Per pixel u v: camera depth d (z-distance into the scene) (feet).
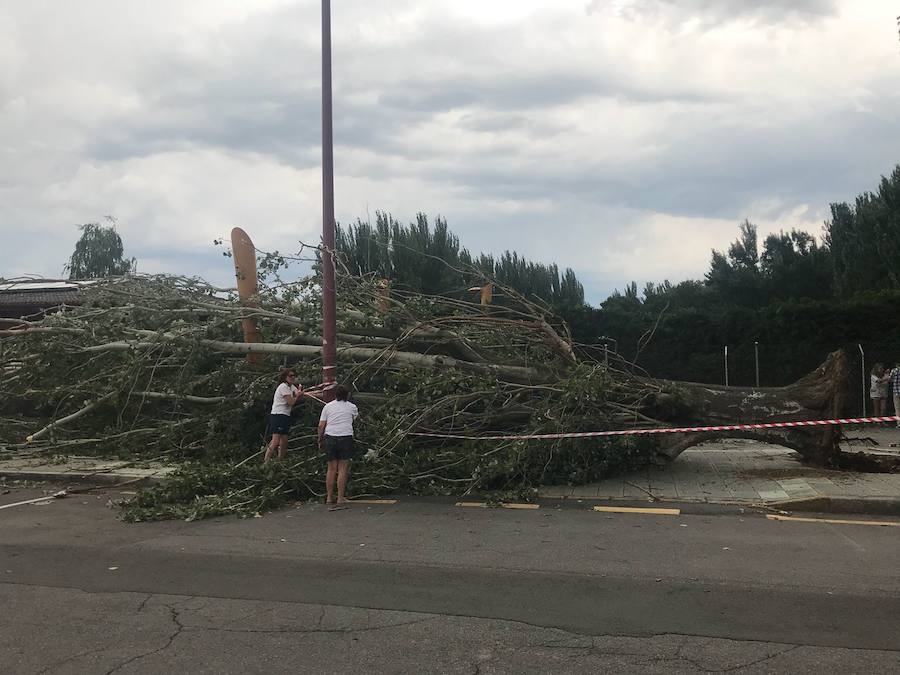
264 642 14.56
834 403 34.42
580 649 14.07
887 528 24.50
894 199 94.17
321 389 35.09
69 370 45.29
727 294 136.05
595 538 23.39
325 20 35.53
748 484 31.91
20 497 32.37
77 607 16.85
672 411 34.78
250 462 35.68
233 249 43.91
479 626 15.38
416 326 36.99
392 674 13.00
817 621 15.47
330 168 35.60
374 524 25.95
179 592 17.97
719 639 14.51
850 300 59.00
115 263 148.46
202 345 41.81
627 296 122.52
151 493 28.91
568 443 31.83
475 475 30.78
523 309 40.42
